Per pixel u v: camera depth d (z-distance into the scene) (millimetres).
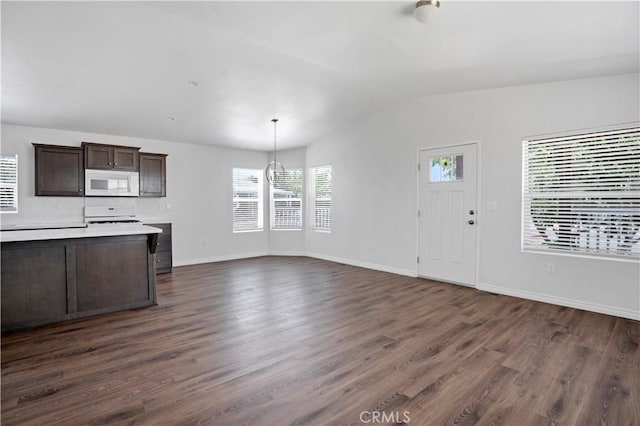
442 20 2535
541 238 3898
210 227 6531
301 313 3465
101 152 5102
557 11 2318
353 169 6020
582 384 2119
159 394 2006
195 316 3391
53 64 3209
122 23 2629
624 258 3369
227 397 1978
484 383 2133
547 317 3328
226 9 2455
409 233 5148
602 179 3469
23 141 4793
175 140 6031
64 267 3295
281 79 3832
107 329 3057
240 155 6945
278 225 7320
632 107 3266
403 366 2352
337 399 1962
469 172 4441
